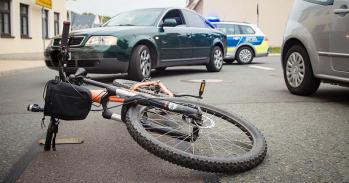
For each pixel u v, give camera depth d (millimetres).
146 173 2818
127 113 2861
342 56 5344
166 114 2973
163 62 9070
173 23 8938
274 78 9422
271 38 37438
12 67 13570
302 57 6211
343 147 3449
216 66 11234
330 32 5547
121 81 4219
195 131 3021
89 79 3182
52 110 2961
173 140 3062
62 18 30828
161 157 2594
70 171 2861
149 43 8586
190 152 2885
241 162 2701
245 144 3141
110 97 3129
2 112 5164
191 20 10305
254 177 2736
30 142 3650
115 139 3691
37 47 25297
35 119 4695
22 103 5922
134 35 8203
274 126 4211
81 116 2988
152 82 3893
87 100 2982
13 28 21609
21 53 22766
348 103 5602
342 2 5371
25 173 2828
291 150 3357
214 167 2592
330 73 5609
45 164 3012
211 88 7352
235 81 8664
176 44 9383
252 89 7211
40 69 14273
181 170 2875
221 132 3471
